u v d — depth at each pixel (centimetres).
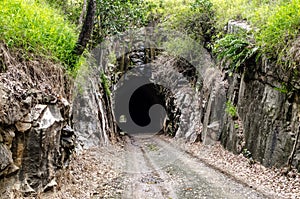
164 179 814
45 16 891
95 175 780
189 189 717
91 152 983
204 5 1530
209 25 1545
